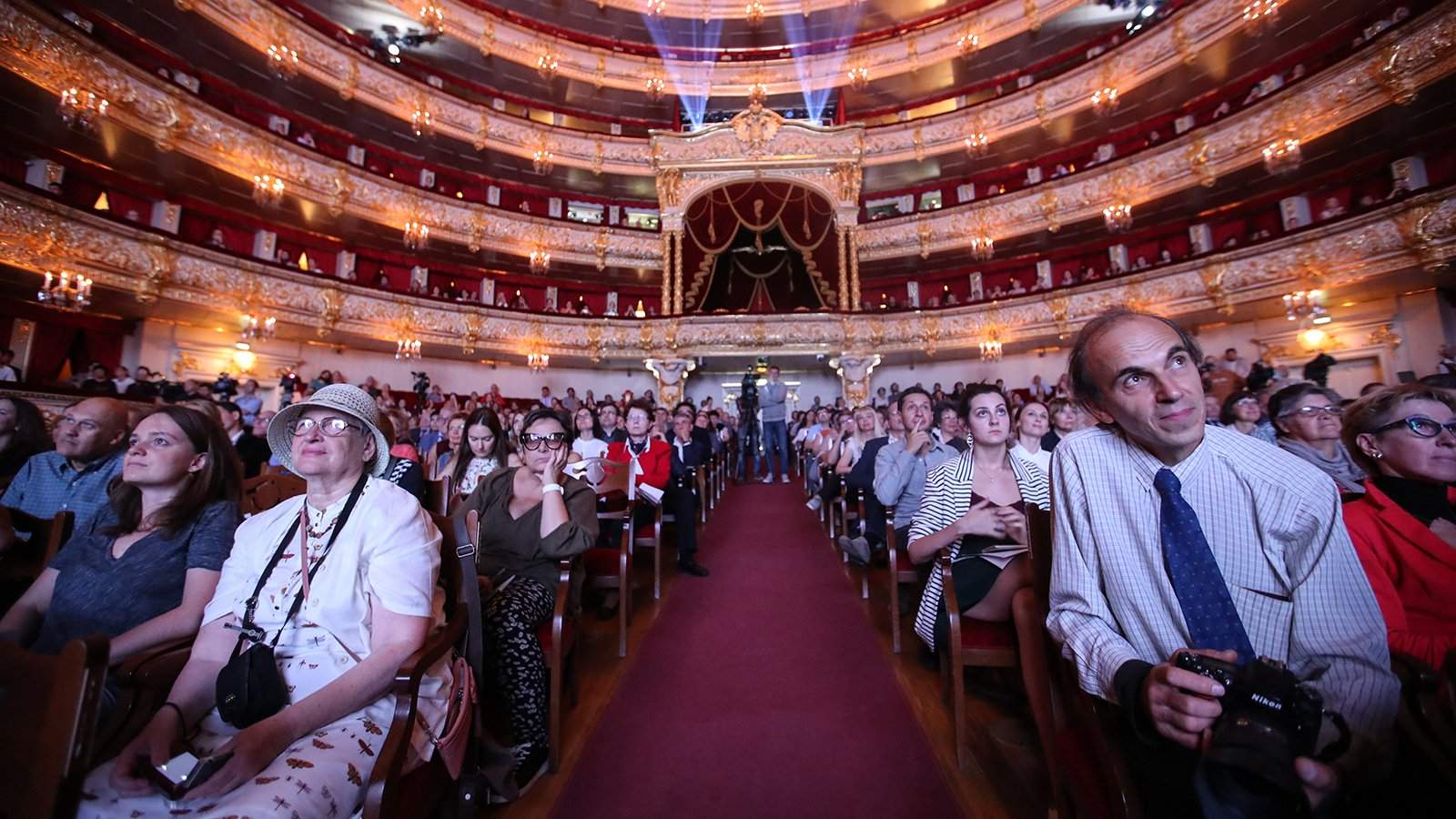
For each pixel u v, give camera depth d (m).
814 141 18.30
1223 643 1.24
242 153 12.66
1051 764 1.79
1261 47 13.77
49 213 9.59
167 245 11.15
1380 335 11.46
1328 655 1.19
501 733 2.23
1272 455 1.30
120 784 1.25
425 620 1.64
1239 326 13.39
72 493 2.77
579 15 19.27
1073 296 14.92
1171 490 1.34
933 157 18.23
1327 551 1.21
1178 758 1.24
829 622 3.98
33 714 1.06
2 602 2.44
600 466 4.64
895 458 3.88
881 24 19.73
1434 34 10.27
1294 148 12.12
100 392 8.20
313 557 1.66
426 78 17.88
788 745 2.52
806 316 16.94
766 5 19.72
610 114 20.48
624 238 18.78
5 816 1.01
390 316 14.76
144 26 12.39
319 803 1.31
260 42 13.21
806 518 7.50
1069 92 16.23
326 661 1.58
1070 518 1.49
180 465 1.90
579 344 17.11
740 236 19.66
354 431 1.73
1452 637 1.60
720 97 20.25
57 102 10.03
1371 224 10.64
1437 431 1.81
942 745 2.49
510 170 18.67
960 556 2.68
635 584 4.92
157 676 1.58
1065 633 1.45
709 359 17.56
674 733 2.63
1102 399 1.42
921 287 18.61
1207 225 14.50
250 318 12.36
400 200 15.64
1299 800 0.94
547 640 2.54
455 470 3.87
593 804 2.15
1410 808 1.26
